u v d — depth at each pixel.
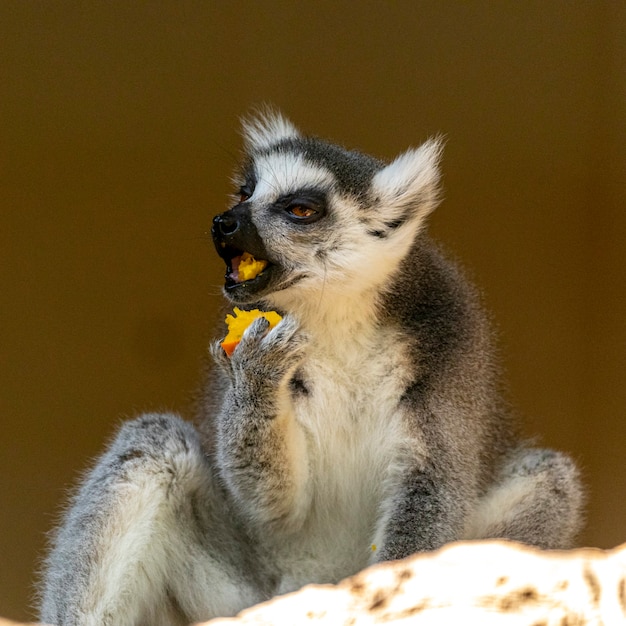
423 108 16.80
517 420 13.24
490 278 17.44
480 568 7.92
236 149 17.05
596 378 17.44
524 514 11.71
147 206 17.52
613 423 17.34
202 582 10.84
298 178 11.35
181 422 11.41
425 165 11.71
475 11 16.20
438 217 17.23
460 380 10.95
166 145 17.20
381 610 7.68
